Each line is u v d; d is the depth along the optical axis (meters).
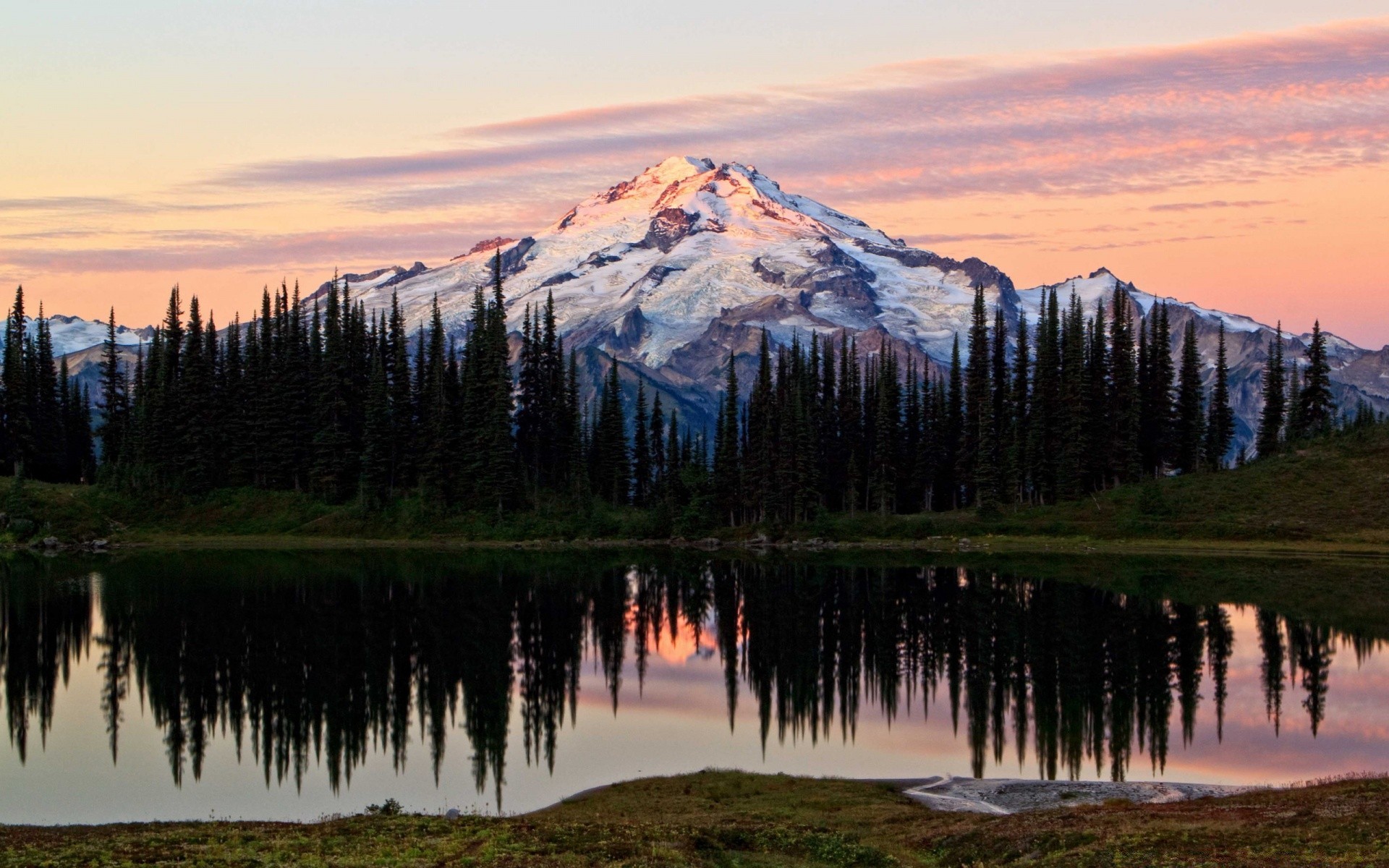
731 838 39.56
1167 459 187.50
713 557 162.25
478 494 175.75
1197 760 58.41
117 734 66.69
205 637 95.00
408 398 180.50
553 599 119.75
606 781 56.88
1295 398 186.50
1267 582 121.81
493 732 67.88
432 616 107.19
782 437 185.00
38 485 167.88
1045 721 68.00
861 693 77.81
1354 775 53.78
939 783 52.50
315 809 52.19
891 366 198.00
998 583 126.50
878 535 177.75
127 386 197.12
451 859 34.75
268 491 174.75
